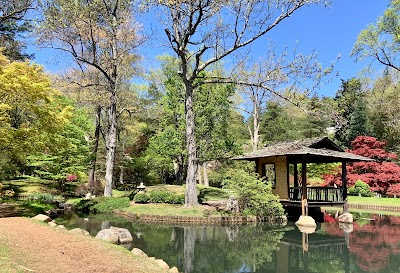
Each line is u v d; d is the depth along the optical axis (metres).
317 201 18.05
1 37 21.19
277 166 19.59
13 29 21.67
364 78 40.97
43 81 13.53
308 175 28.16
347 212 18.19
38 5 19.41
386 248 11.55
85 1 20.12
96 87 22.28
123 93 23.47
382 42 25.25
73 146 22.62
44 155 22.91
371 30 25.30
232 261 9.59
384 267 9.18
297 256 10.38
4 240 6.30
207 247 11.26
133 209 18.61
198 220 16.48
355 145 29.31
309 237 13.38
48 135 13.76
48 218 9.62
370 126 36.41
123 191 28.39
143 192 22.59
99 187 28.72
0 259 5.20
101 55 22.55
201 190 26.80
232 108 29.34
